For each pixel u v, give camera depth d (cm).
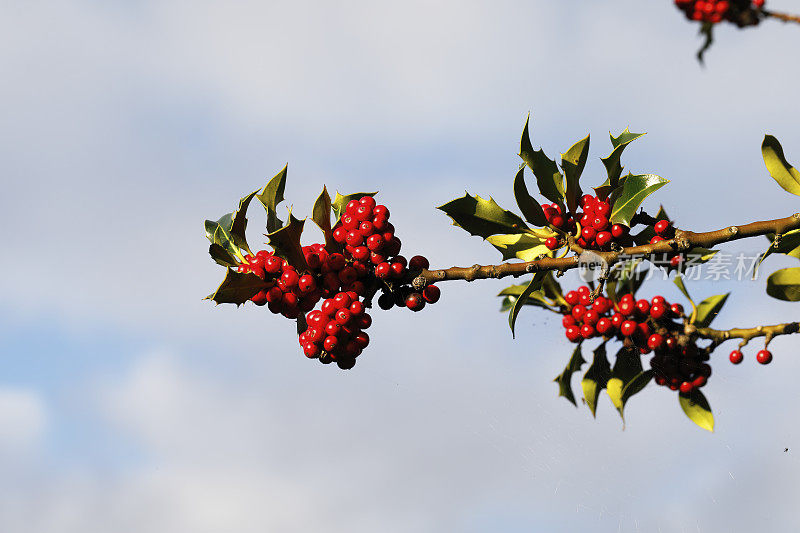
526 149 443
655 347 464
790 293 445
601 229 450
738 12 266
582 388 481
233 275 409
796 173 438
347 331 434
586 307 482
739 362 465
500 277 431
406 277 433
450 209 451
